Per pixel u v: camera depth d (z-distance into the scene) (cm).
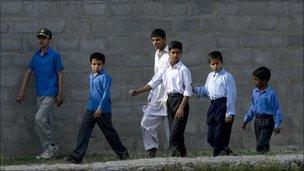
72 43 3177
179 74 2728
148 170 2455
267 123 2816
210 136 2769
